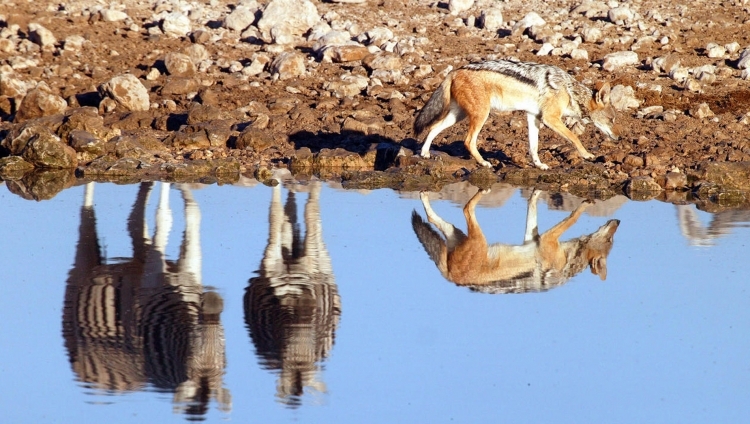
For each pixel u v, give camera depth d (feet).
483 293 95.45
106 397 73.00
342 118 171.94
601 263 103.60
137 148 156.35
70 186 140.46
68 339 83.97
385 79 192.13
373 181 142.10
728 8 229.66
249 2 239.30
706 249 108.06
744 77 185.37
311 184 141.90
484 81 139.03
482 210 126.21
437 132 145.38
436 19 234.38
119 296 94.48
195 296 94.79
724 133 157.07
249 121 171.94
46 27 225.76
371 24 229.66
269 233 115.24
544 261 105.19
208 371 77.20
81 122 161.27
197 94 185.68
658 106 172.14
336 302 93.15
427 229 117.29
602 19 224.94
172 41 221.25
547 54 203.21
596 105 140.97
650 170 141.90
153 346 82.53
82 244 111.04
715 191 134.00
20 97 182.09
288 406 71.15
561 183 141.38
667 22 217.77
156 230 116.26
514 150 155.84
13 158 151.94
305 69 199.62
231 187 139.44
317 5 245.24
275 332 84.99
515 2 243.81
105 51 213.87
